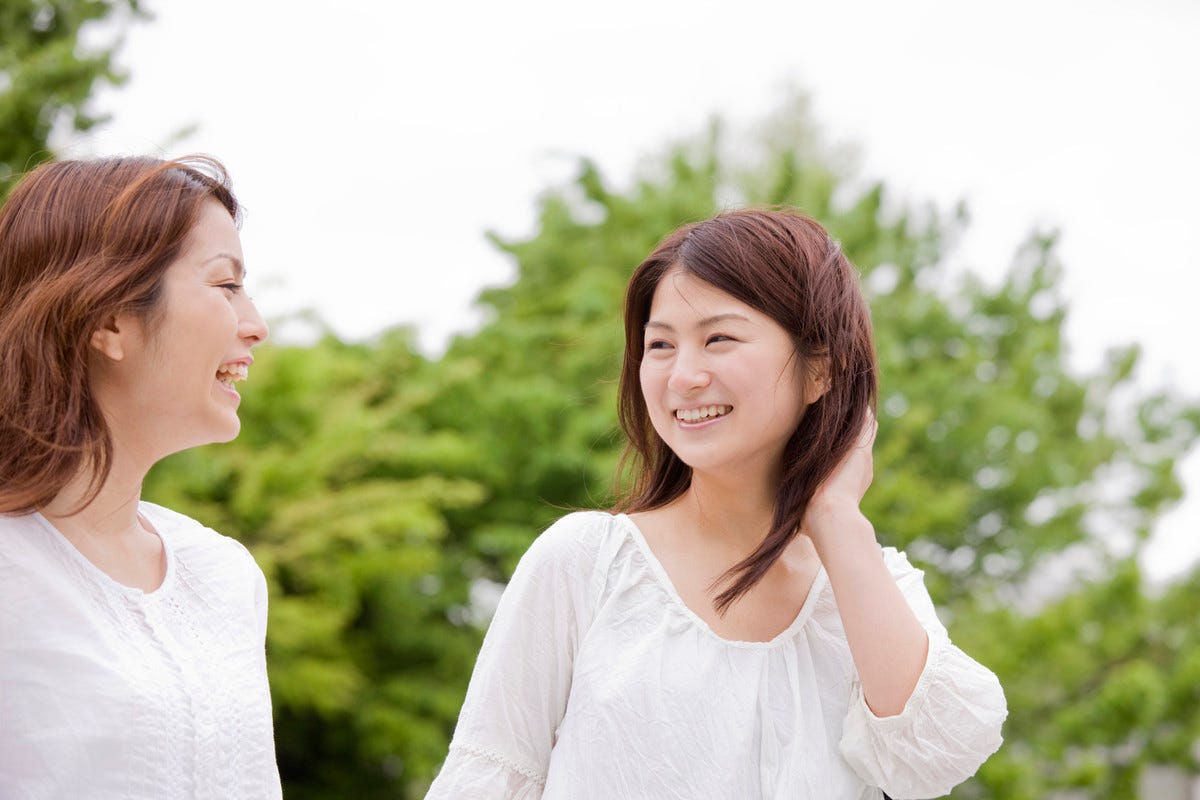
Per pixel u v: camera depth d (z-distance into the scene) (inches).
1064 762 406.6
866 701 77.5
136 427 72.9
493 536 406.6
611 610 80.9
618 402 87.7
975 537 449.7
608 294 444.5
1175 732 409.4
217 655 75.5
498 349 456.1
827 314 79.7
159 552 77.5
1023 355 471.8
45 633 67.4
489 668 82.0
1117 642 412.5
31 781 65.7
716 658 79.4
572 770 77.8
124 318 70.7
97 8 273.3
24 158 253.3
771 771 77.4
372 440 374.3
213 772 71.0
